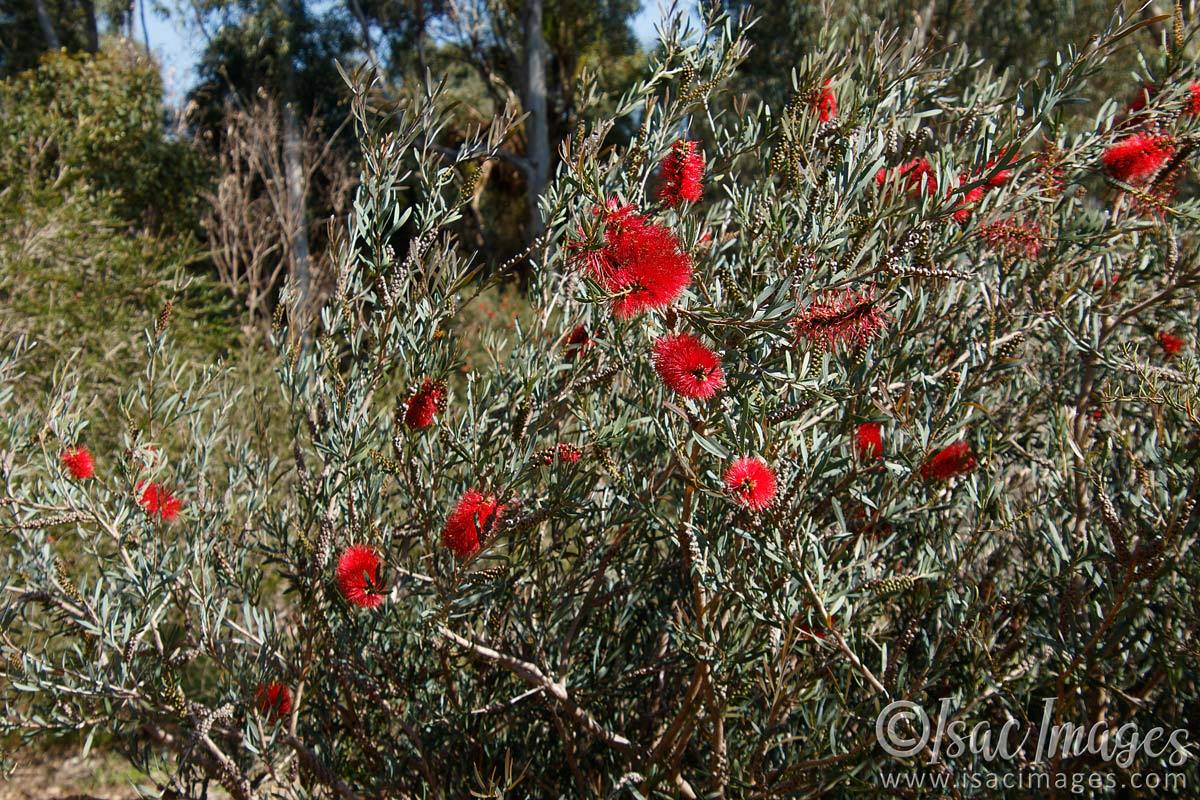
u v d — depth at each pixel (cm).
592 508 103
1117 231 94
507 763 101
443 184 98
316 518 111
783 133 91
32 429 123
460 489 108
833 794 105
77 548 146
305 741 119
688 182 92
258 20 770
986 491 96
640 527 112
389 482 120
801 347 91
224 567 118
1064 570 98
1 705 121
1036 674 107
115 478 117
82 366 252
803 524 93
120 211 531
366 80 92
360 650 115
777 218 90
